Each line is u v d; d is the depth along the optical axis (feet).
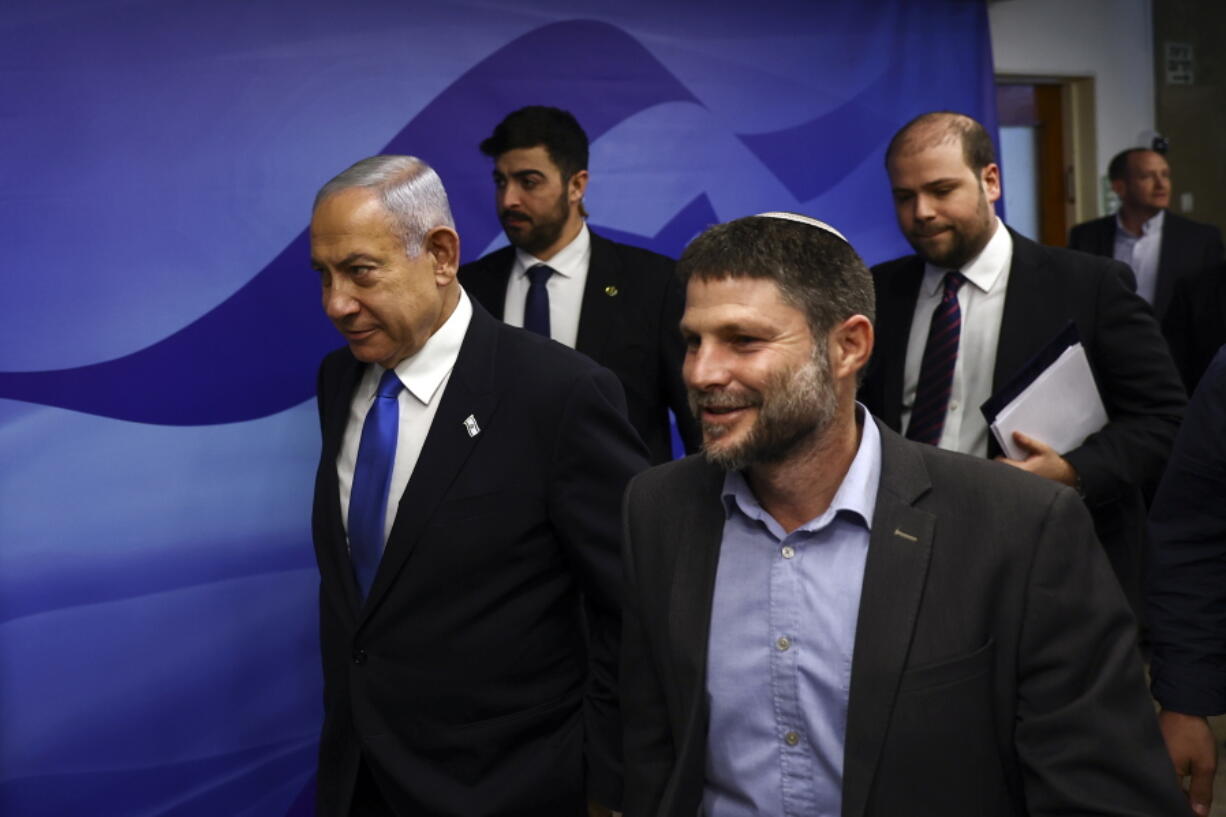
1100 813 3.83
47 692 8.36
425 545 6.02
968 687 3.99
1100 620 4.04
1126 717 3.99
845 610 4.19
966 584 4.05
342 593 6.34
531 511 6.10
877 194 12.50
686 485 4.65
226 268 9.04
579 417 6.09
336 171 9.52
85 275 8.48
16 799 8.26
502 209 8.98
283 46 9.23
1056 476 7.20
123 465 8.64
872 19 12.32
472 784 6.08
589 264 9.18
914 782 3.99
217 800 9.06
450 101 10.04
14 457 8.23
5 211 8.20
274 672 9.29
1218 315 12.80
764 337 3.99
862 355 4.20
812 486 4.28
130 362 8.66
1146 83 18.69
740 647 4.32
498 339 6.42
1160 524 5.83
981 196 7.84
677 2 11.16
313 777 9.50
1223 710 5.65
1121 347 7.83
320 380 7.14
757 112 11.69
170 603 8.82
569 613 6.45
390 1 9.69
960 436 8.08
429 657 6.07
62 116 8.38
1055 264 8.04
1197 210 19.49
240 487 9.14
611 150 10.90
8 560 8.21
